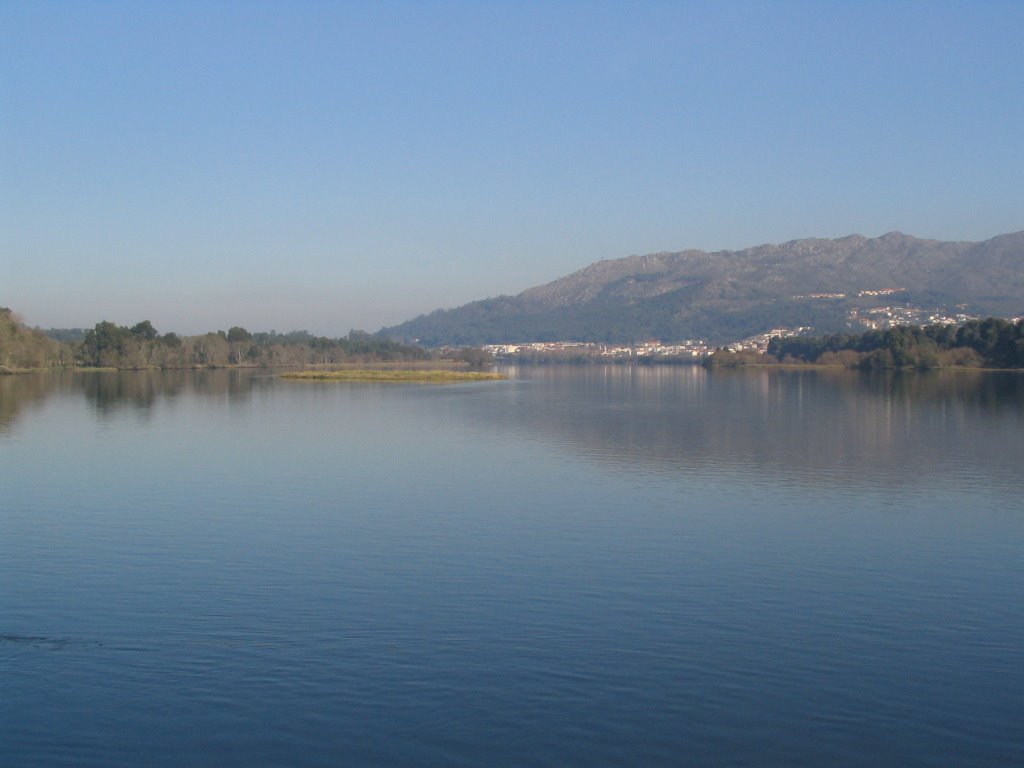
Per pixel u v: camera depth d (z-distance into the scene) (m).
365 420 98.00
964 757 19.97
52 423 92.94
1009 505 46.75
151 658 24.75
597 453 68.06
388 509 45.31
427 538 38.84
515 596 30.38
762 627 27.48
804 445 73.38
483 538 38.88
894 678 23.83
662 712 21.80
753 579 32.59
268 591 30.89
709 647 25.80
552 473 57.66
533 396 147.62
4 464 61.56
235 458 64.94
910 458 65.12
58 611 28.75
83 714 21.56
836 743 20.48
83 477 55.72
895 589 31.45
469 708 21.91
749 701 22.41
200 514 44.00
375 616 28.25
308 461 63.41
